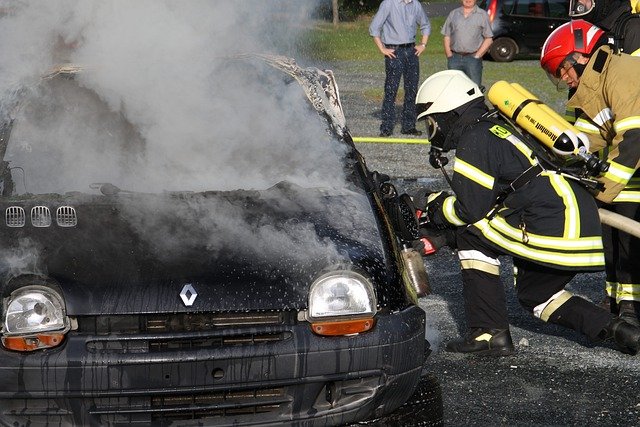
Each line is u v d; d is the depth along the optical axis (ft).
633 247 21.53
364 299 13.50
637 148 18.69
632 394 18.11
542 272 19.45
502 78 73.15
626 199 21.47
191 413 13.04
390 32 47.65
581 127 20.80
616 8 21.65
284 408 13.16
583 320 19.22
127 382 12.72
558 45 19.83
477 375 19.16
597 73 19.45
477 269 19.99
